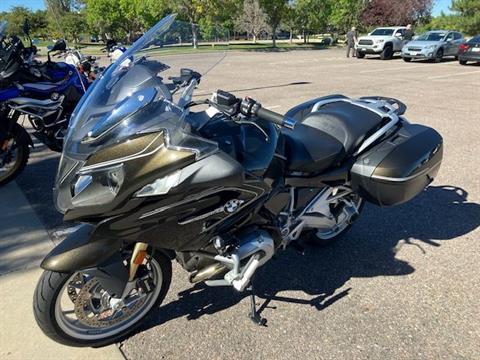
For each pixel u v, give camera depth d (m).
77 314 2.52
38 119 5.30
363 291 3.15
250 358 2.55
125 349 2.62
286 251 3.65
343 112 3.37
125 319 2.69
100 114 2.23
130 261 2.48
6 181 5.11
